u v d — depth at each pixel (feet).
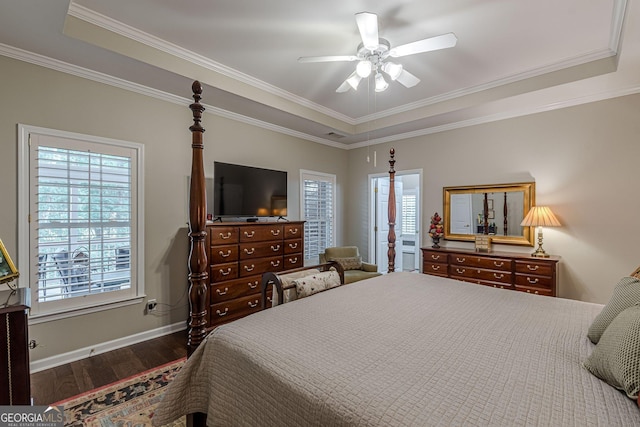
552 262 10.37
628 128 9.90
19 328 5.03
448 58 9.14
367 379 3.44
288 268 12.86
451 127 13.93
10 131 7.73
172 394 4.76
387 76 10.49
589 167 10.60
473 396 3.11
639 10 5.95
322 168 16.87
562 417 2.77
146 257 10.14
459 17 7.23
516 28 7.65
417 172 15.23
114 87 9.41
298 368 3.74
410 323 5.23
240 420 4.08
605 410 2.86
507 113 12.26
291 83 11.06
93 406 6.50
